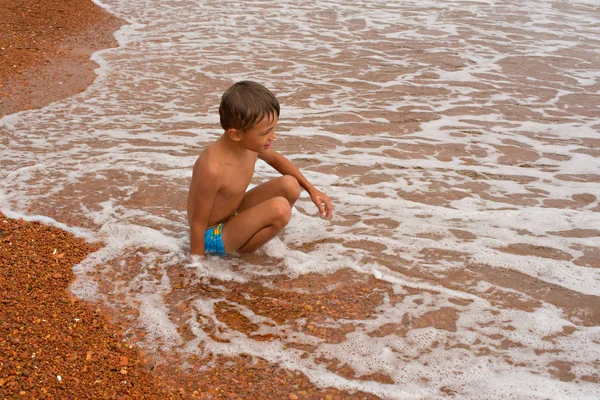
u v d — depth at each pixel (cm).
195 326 303
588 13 1146
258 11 1133
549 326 310
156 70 772
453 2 1232
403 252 377
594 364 283
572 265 365
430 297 333
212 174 328
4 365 259
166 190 450
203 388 262
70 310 306
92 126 582
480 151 546
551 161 527
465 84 741
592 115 643
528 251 381
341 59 841
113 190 447
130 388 258
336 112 641
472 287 343
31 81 704
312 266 359
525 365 283
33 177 463
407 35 976
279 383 268
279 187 363
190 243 356
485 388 268
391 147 551
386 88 723
